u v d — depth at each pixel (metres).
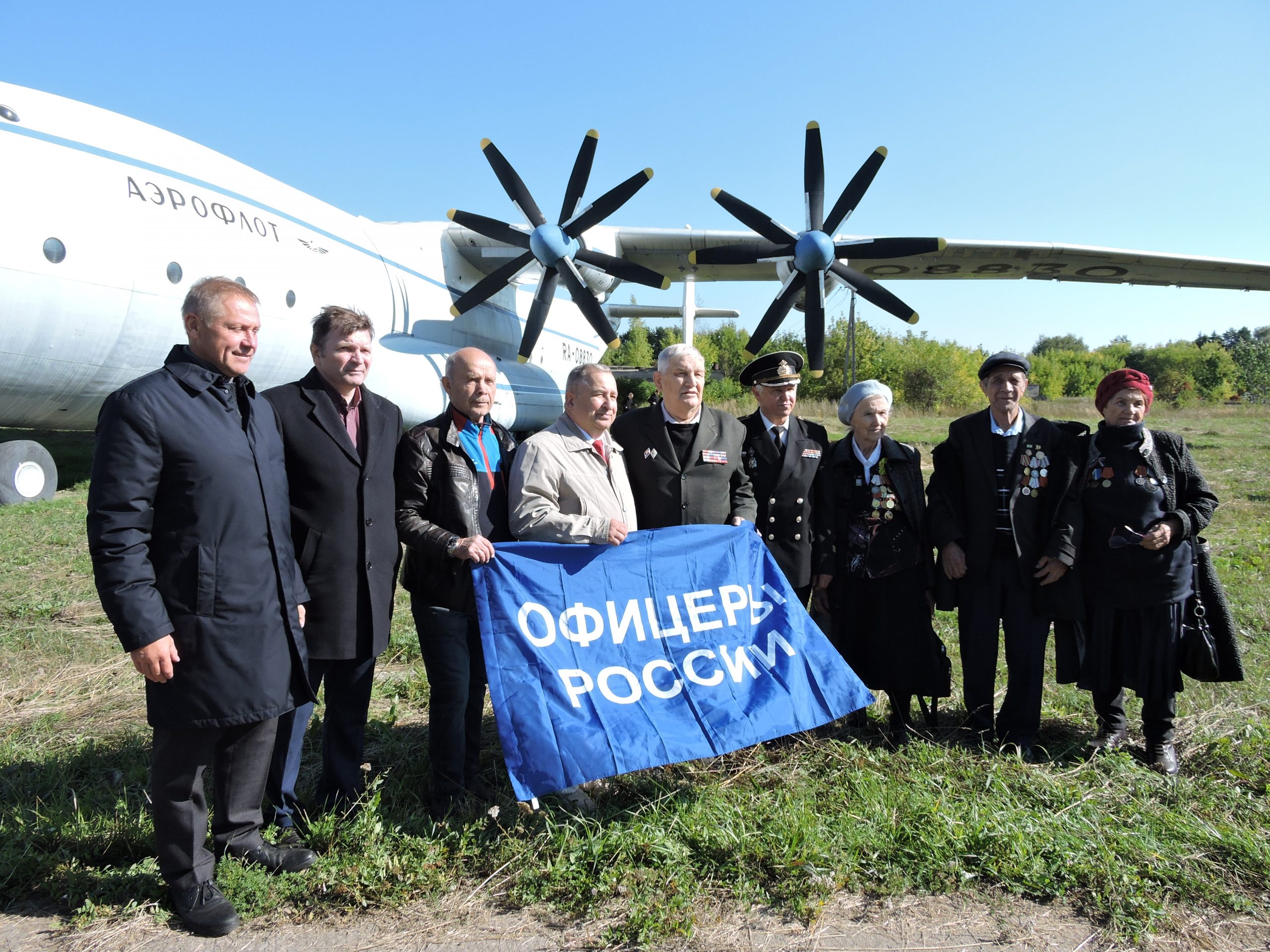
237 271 8.23
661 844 2.49
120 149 7.41
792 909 2.27
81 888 2.34
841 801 2.86
